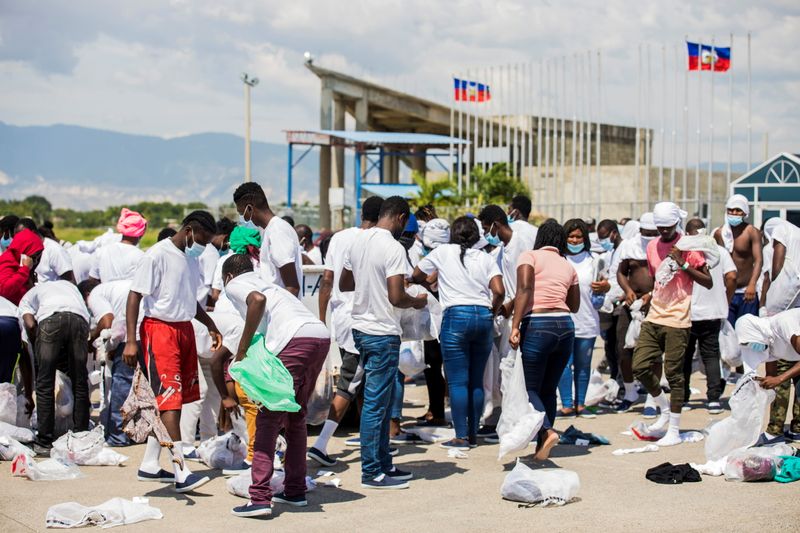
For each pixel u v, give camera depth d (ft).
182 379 23.50
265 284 21.71
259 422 20.53
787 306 29.48
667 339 27.66
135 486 23.20
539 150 113.50
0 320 27.40
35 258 29.91
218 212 100.58
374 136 147.84
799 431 27.84
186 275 23.22
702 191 132.26
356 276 22.98
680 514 20.13
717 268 31.99
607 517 19.99
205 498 22.08
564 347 26.27
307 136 154.61
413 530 19.22
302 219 144.87
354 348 25.45
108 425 28.25
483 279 27.14
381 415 22.91
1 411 27.07
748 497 21.58
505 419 25.02
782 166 66.13
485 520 19.89
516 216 33.45
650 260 31.04
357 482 23.63
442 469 25.00
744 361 26.73
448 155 159.12
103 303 28.43
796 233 31.09
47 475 23.80
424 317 26.94
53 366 27.30
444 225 29.40
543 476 21.71
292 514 20.59
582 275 32.37
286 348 21.06
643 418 32.42
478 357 27.61
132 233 30.45
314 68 170.71
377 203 27.14
